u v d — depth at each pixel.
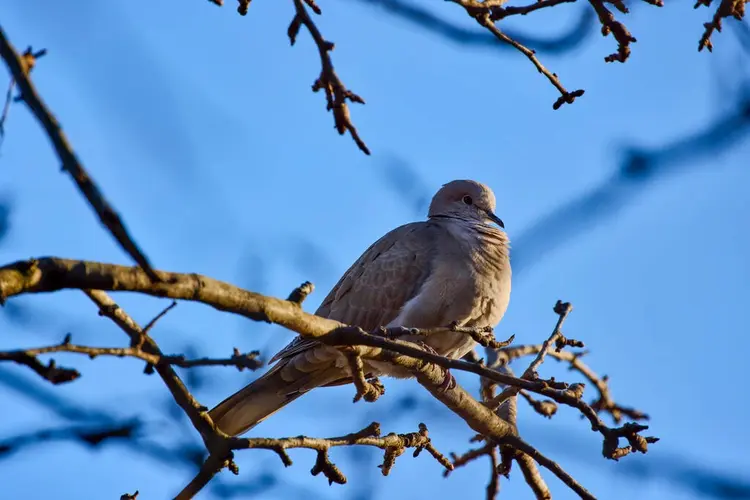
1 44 6.22
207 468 8.63
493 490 12.95
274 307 8.16
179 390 8.64
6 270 6.72
